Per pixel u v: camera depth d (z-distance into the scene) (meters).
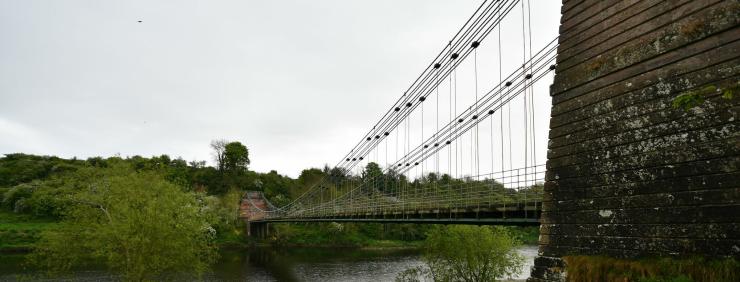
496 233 26.98
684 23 7.54
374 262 46.31
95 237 21.47
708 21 7.21
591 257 8.34
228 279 34.59
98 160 79.50
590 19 9.30
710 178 6.90
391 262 46.22
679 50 7.59
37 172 75.00
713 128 6.97
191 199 25.02
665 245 7.33
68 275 30.84
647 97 7.96
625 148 8.20
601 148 8.64
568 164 9.30
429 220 19.98
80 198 22.78
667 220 7.36
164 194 22.81
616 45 8.65
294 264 44.53
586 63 9.23
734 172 6.63
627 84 8.34
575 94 9.38
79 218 22.50
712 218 6.78
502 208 15.38
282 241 65.69
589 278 8.16
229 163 94.19
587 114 9.04
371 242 67.19
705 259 6.71
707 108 7.08
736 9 6.87
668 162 7.48
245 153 95.69
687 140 7.28
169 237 21.73
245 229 70.56
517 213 15.26
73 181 24.05
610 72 8.68
